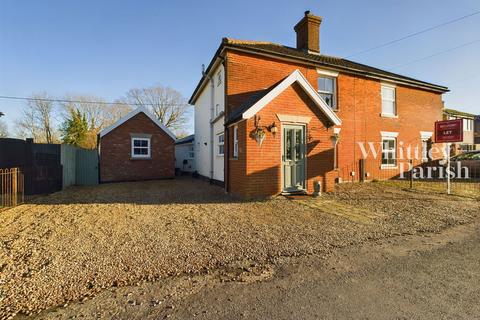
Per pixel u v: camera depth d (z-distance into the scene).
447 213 6.90
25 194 9.81
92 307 2.72
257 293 3.02
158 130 16.39
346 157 13.53
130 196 9.54
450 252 4.29
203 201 8.34
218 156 12.38
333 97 13.42
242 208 7.27
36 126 38.94
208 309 2.70
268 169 8.74
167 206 7.60
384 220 6.18
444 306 2.75
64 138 30.00
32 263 3.75
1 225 5.70
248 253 4.14
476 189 10.80
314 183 9.35
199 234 5.03
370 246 4.54
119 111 42.50
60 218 6.29
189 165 22.44
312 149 9.45
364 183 12.99
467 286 3.18
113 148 15.09
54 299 2.86
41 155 11.14
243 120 8.66
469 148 28.36
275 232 5.20
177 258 3.92
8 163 9.96
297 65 12.34
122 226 5.57
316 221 6.04
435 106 16.89
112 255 4.02
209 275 3.44
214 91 13.38
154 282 3.24
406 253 4.24
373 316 2.59
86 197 9.39
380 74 14.23
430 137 16.50
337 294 3.00
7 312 2.62
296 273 3.52
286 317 2.57
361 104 14.07
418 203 8.07
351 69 13.34
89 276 3.37
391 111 15.26
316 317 2.57
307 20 14.42
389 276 3.44
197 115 18.59
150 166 16.11
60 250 4.23
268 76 11.59
